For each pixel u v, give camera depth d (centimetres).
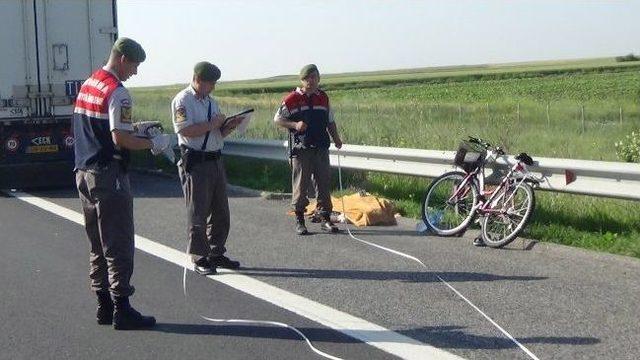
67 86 1371
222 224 782
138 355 562
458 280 731
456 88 6544
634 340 568
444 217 934
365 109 3088
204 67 746
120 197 600
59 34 1359
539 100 4584
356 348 566
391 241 902
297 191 942
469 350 555
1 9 1320
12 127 1347
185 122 742
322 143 937
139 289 724
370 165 1137
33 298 706
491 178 919
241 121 771
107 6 1390
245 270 786
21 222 1060
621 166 828
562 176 880
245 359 550
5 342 593
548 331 590
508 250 842
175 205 1176
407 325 611
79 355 565
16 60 1335
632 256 796
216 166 764
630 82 6212
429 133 1645
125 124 586
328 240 914
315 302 676
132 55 597
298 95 938
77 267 814
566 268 760
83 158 599
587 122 2681
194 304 677
